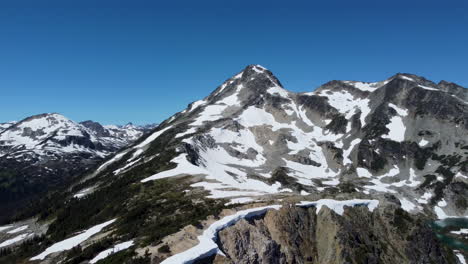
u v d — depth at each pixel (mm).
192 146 139250
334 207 63750
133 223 64000
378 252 60344
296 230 57906
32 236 88438
